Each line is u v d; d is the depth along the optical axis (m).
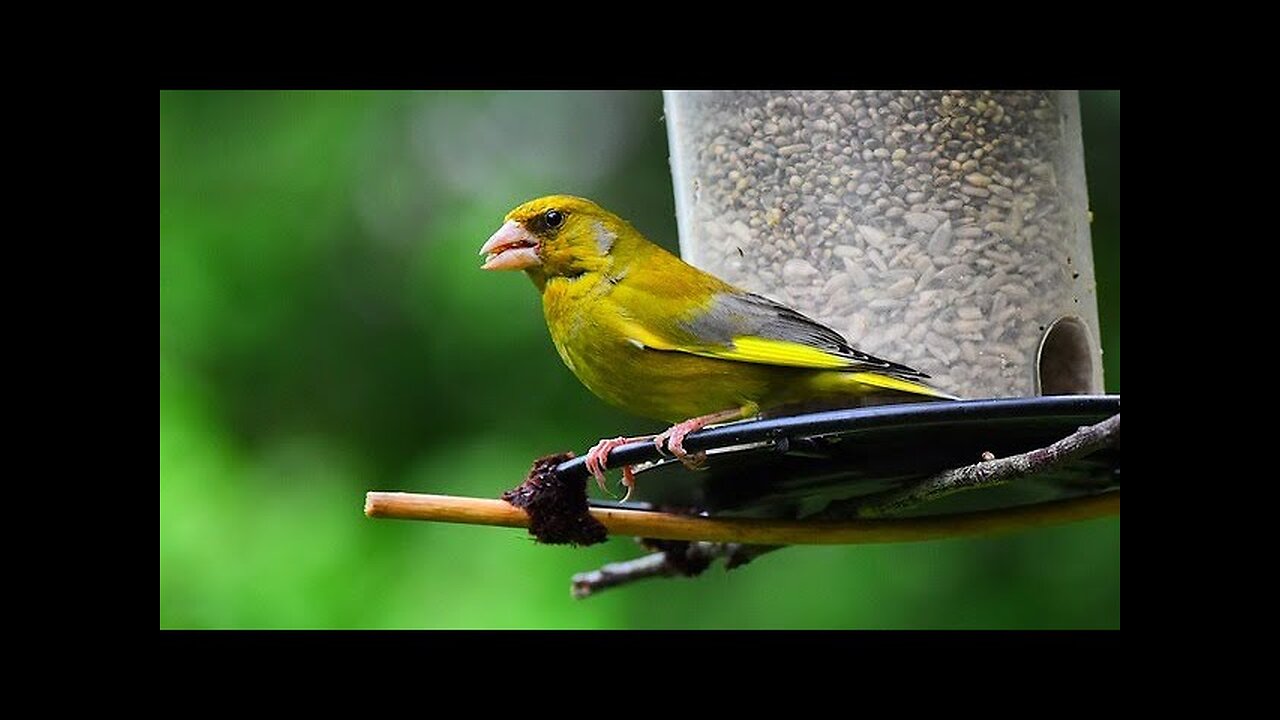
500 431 13.10
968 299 9.62
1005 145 9.72
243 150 13.35
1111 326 13.38
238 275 13.01
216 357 12.70
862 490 8.86
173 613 11.34
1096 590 12.63
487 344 13.22
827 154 9.80
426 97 13.71
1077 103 10.11
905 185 9.69
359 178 13.52
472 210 13.53
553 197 9.75
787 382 9.07
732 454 8.02
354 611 11.62
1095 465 7.91
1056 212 9.77
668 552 10.12
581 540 8.51
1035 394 9.62
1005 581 12.80
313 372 13.06
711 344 9.12
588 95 14.17
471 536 11.99
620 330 9.29
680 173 10.38
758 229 9.94
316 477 12.48
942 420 7.36
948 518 9.02
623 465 8.10
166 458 11.84
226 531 11.74
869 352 9.65
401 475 12.91
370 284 13.31
